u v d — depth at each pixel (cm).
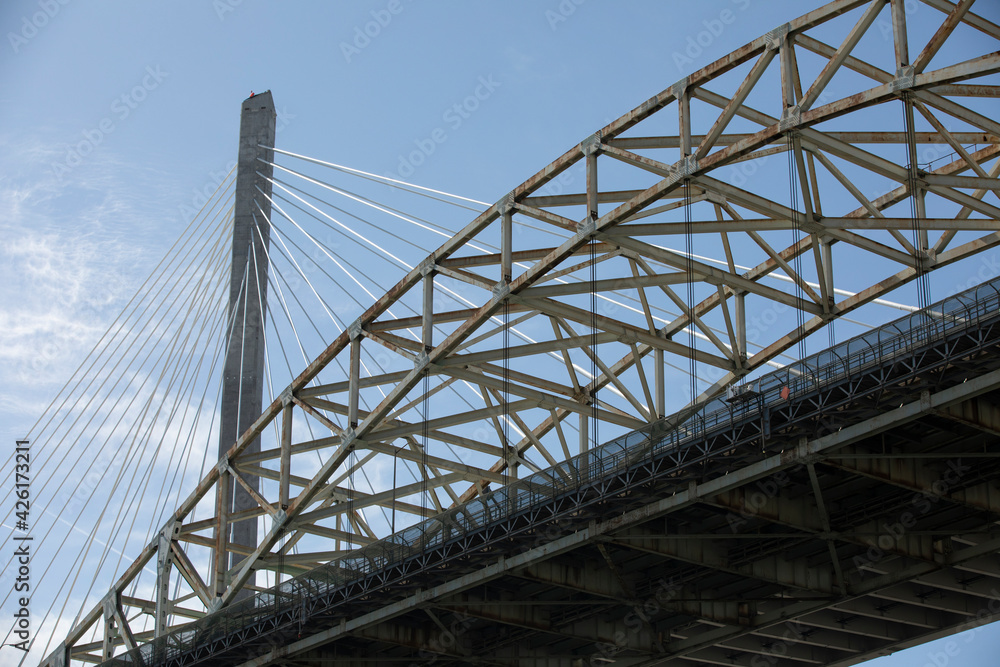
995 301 4550
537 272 6319
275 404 7875
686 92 5791
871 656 6950
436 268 6944
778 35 5456
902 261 5972
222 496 8294
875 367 4762
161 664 7806
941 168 6397
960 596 6512
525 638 6900
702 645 6475
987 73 4859
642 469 5400
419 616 6725
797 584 5931
